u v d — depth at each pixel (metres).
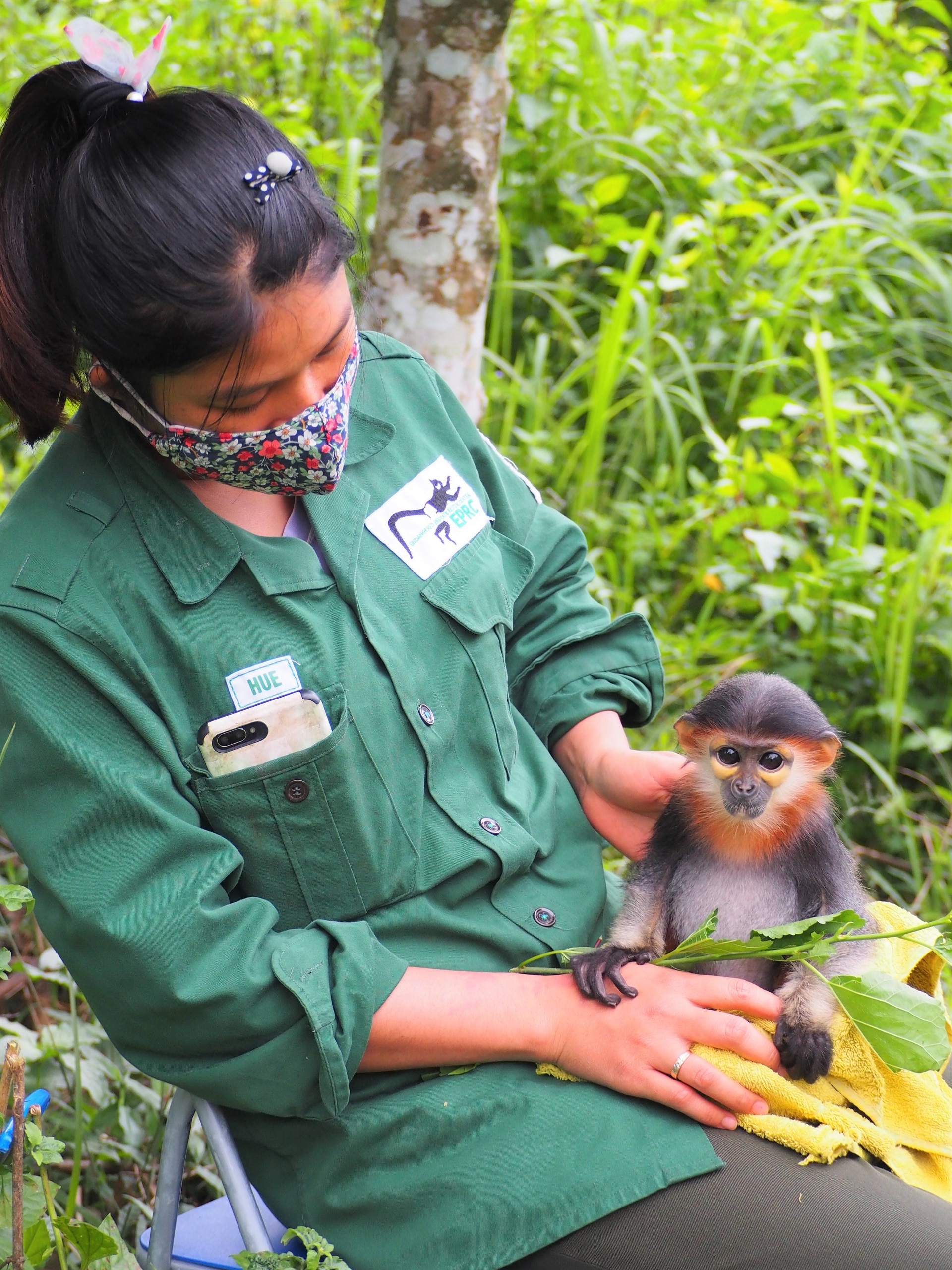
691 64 6.07
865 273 5.19
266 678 1.91
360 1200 1.91
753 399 4.91
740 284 5.12
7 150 1.82
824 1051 1.95
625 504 4.62
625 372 5.05
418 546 2.18
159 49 1.86
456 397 2.50
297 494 1.91
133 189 1.66
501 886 2.16
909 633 3.94
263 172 1.69
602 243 5.34
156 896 1.80
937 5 6.38
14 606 1.83
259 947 1.83
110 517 1.91
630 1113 1.92
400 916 2.03
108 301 1.67
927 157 5.84
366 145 5.54
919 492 4.78
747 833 2.37
